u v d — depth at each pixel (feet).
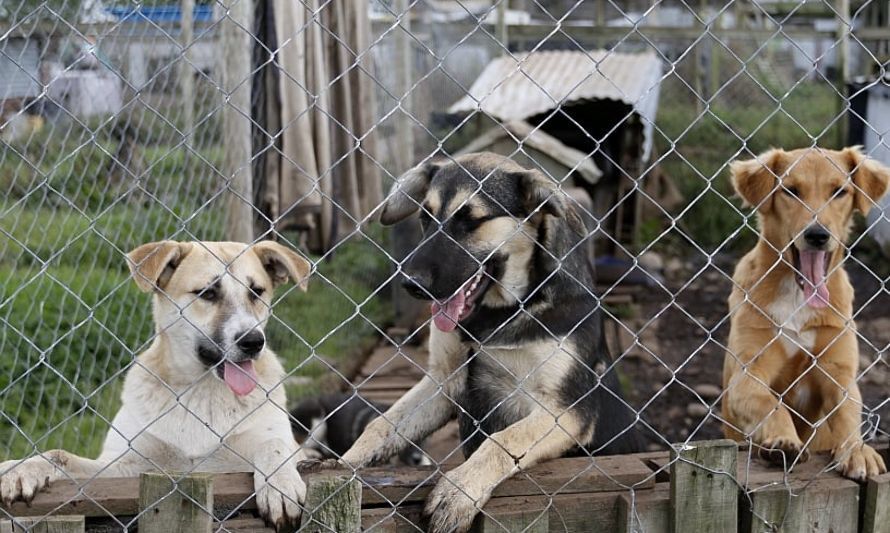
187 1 17.84
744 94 51.42
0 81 15.15
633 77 37.45
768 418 11.30
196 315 11.19
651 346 25.76
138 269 10.72
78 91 17.80
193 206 18.20
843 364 12.68
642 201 36.27
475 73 46.09
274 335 20.83
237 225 16.06
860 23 43.45
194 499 8.40
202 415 11.12
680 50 52.60
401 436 11.09
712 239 36.14
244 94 15.90
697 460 9.32
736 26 51.21
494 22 45.09
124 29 17.16
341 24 18.98
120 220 17.53
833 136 37.81
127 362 18.01
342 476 9.21
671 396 21.84
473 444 11.85
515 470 9.67
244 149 16.10
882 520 9.76
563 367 11.10
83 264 19.02
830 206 13.12
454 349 11.63
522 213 11.64
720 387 22.29
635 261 10.44
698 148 43.70
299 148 16.24
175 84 18.45
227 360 10.96
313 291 23.54
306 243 18.48
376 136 21.07
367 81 20.72
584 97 30.48
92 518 8.66
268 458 9.27
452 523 9.04
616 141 32.73
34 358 17.43
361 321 25.75
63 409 16.90
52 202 17.88
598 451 11.19
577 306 11.51
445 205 11.64
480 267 11.03
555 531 9.40
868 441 11.38
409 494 9.35
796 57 53.57
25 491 8.57
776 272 13.03
